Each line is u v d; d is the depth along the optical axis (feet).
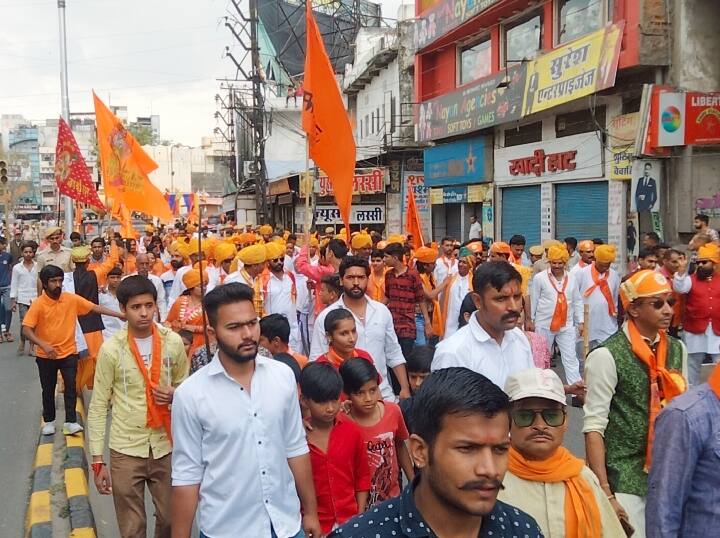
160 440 15.12
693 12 43.19
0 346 45.52
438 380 6.36
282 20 132.77
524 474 9.46
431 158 78.18
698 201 42.78
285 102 145.79
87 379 27.50
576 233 54.60
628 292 12.01
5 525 19.11
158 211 40.45
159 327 15.64
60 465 22.80
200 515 11.17
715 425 8.73
